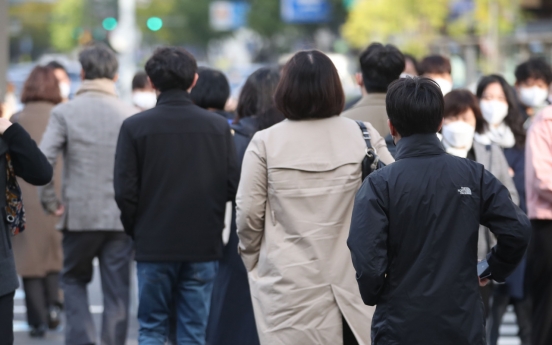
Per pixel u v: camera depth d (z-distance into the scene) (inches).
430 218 287.1
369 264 284.4
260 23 5354.3
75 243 495.2
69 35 5073.8
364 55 453.7
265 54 5757.9
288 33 5467.5
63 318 674.8
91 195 492.7
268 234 352.5
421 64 578.6
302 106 354.9
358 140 355.6
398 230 288.8
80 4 4997.5
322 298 342.3
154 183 423.5
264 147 354.6
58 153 494.3
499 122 540.4
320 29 5300.2
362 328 341.4
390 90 301.7
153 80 432.8
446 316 282.5
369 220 287.3
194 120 429.4
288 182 348.5
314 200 347.3
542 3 2507.4
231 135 440.8
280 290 344.2
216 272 470.0
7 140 353.7
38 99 601.0
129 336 615.8
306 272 342.6
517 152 547.5
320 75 354.6
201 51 6225.4
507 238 289.3
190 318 435.5
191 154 425.7
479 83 543.5
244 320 448.8
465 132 461.7
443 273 285.0
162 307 433.4
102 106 500.7
